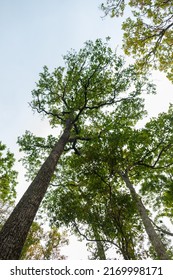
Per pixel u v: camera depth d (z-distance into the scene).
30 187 6.12
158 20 8.06
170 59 9.12
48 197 11.92
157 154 12.32
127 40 8.77
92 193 6.99
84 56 13.36
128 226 5.95
